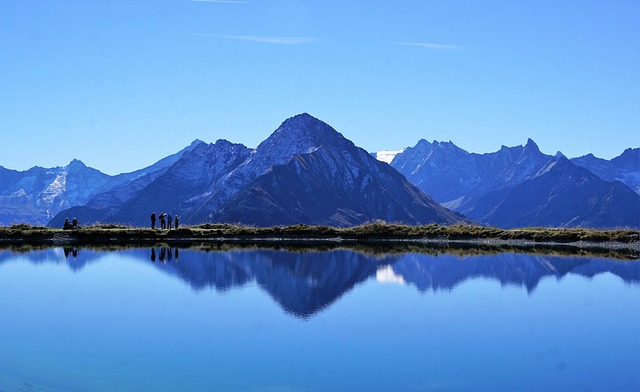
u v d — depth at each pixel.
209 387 25.05
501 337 32.19
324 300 41.75
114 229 95.44
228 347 30.33
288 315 37.09
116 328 33.88
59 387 24.98
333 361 28.25
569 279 50.91
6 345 30.64
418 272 54.50
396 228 97.12
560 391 24.69
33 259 63.91
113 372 26.70
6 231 91.00
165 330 33.44
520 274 53.34
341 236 94.81
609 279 50.66
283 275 52.34
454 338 32.16
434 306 39.88
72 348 30.17
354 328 33.94
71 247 79.25
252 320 35.78
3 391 24.53
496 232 92.69
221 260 63.06
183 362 28.06
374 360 28.25
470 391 24.73
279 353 29.31
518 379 25.92
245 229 97.94
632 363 28.00
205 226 104.69
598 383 25.56
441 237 93.12
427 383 25.53
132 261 61.91
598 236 85.06
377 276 51.91
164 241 89.75
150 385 25.23
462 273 53.81
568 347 30.52
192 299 41.97
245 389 24.83
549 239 87.38
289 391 24.53
